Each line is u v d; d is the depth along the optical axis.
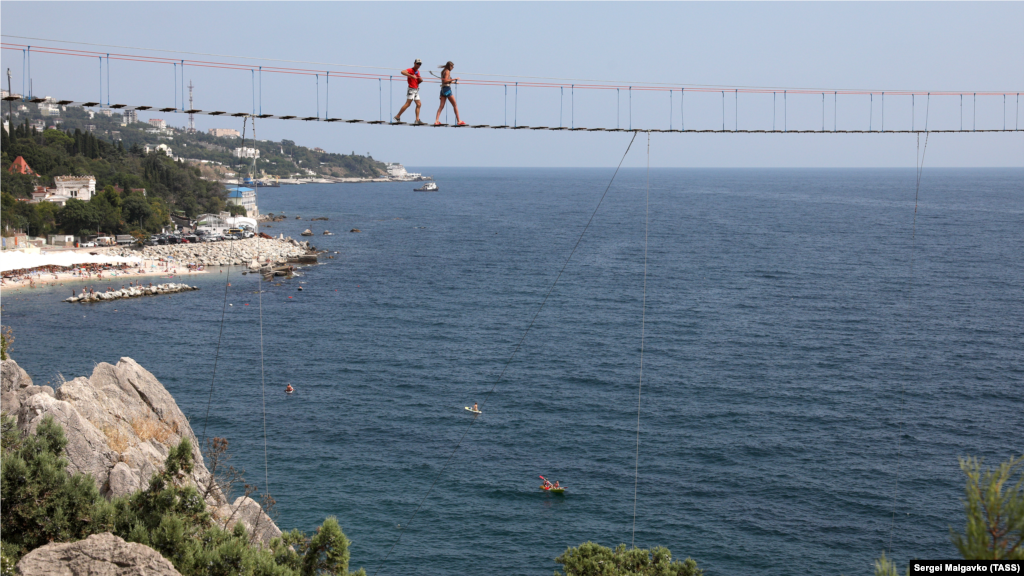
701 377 99.69
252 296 153.38
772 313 136.50
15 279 159.00
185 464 26.31
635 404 89.75
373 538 60.47
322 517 63.03
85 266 170.62
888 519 63.62
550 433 81.19
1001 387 94.38
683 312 138.25
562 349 113.75
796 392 93.50
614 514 64.62
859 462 73.81
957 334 119.88
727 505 66.00
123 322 128.12
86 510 24.00
